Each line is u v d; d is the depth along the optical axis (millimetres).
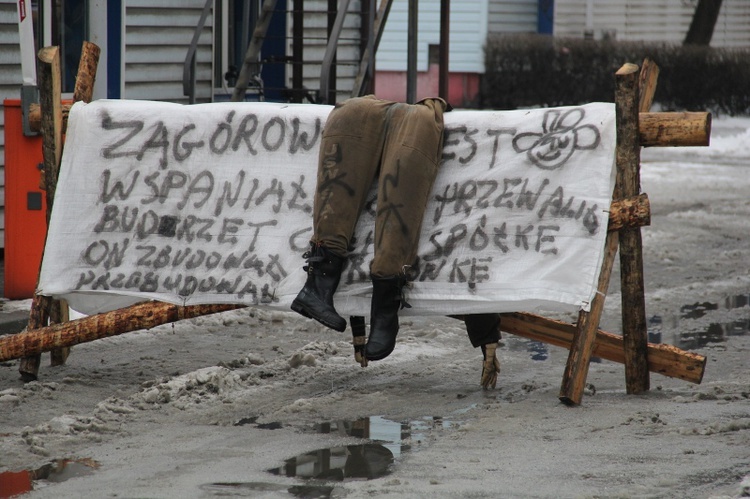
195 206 13797
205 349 15648
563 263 12555
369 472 10016
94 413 12039
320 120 13812
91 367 14398
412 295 12906
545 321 13633
